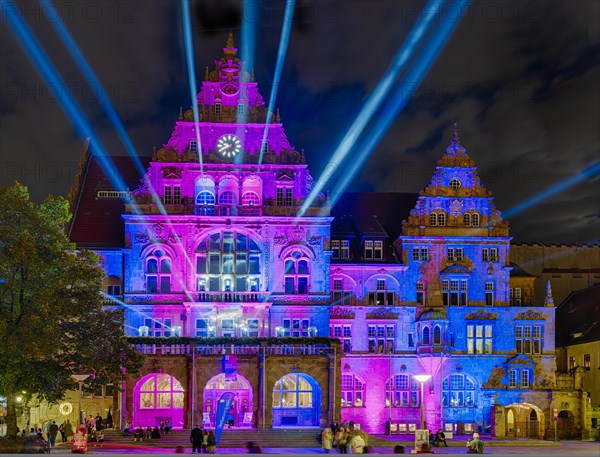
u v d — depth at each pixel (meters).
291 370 74.38
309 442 69.31
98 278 63.19
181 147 81.44
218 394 79.25
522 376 84.81
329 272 81.81
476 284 85.88
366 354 83.88
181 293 80.06
